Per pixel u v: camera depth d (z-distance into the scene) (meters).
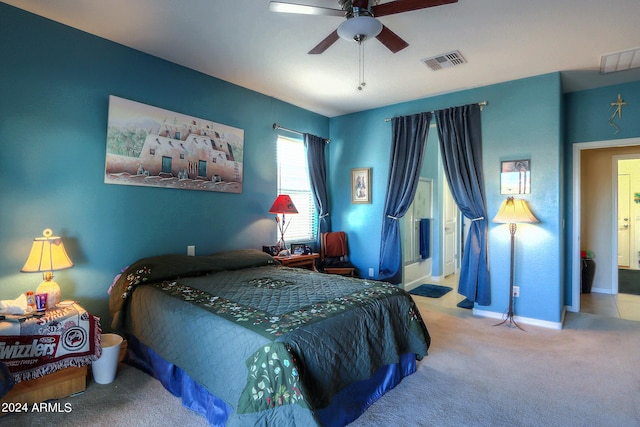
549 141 3.56
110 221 2.90
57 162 2.62
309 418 1.49
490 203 3.88
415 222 5.60
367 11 2.04
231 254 3.51
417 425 1.91
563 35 2.76
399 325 2.46
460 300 4.64
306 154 4.79
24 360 2.01
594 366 2.63
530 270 3.67
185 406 2.07
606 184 5.00
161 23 2.62
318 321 1.88
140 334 2.48
